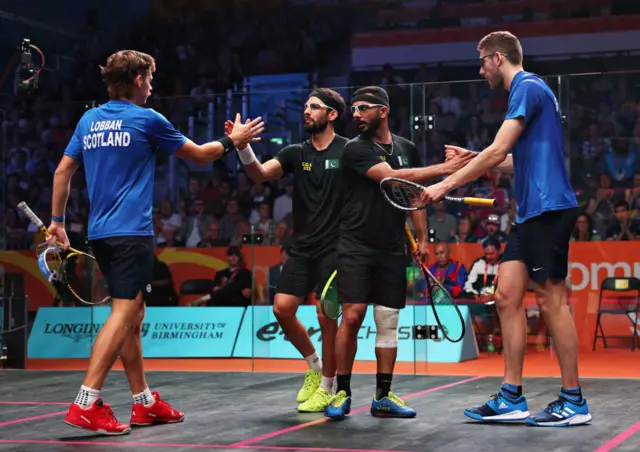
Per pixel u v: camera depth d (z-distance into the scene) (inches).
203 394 214.5
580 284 271.1
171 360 297.4
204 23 534.3
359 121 172.9
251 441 145.3
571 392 158.1
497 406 161.6
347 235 173.8
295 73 504.7
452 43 474.6
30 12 498.6
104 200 160.7
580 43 455.2
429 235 272.5
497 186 269.3
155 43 537.6
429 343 267.4
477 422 162.7
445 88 272.2
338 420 167.9
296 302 192.7
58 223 171.2
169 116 293.3
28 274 301.4
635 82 266.1
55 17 513.3
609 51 450.9
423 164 274.1
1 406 197.6
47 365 298.2
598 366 257.6
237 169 292.7
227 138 173.0
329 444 141.4
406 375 259.4
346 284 172.1
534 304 262.7
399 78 480.1
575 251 271.7
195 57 532.7
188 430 157.8
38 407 195.6
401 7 508.1
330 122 193.8
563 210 159.9
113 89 165.5
